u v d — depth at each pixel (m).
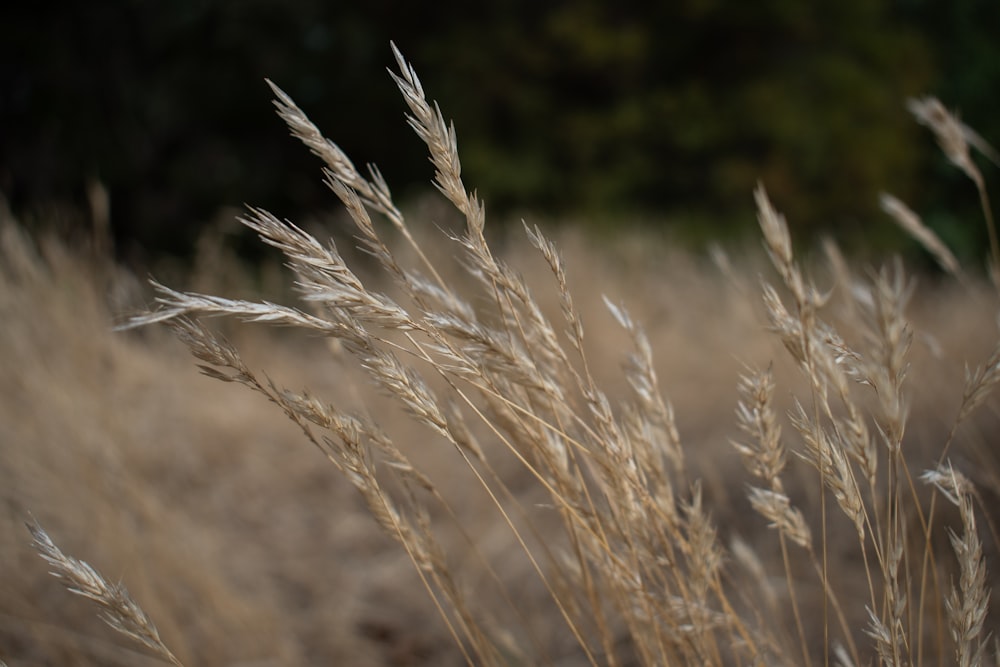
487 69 7.42
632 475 0.99
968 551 0.92
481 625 1.92
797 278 0.84
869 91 7.96
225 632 1.74
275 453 2.91
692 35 7.73
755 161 7.70
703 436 2.78
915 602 1.67
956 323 3.00
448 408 1.12
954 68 9.48
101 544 1.83
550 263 0.95
